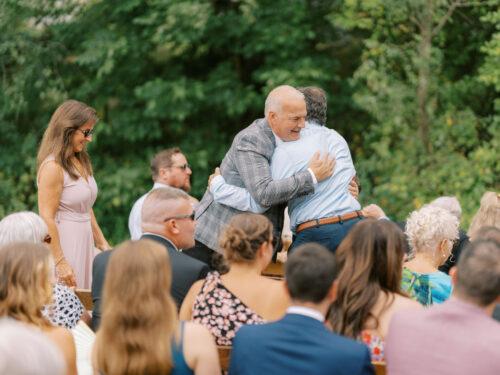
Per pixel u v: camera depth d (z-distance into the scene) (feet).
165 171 21.50
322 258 10.16
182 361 10.47
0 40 42.39
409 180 38.73
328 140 17.49
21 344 6.57
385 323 11.71
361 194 39.37
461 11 42.55
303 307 10.14
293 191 16.51
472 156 38.86
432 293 14.32
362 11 40.88
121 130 44.09
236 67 45.60
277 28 41.96
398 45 40.75
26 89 43.55
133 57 43.93
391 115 39.47
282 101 16.70
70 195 18.84
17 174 44.47
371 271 11.91
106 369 10.41
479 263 10.14
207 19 41.22
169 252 13.57
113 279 10.41
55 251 18.44
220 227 17.67
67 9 43.19
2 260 10.90
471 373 9.87
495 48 38.19
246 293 12.18
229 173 17.44
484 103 42.60
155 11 41.70
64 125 18.58
